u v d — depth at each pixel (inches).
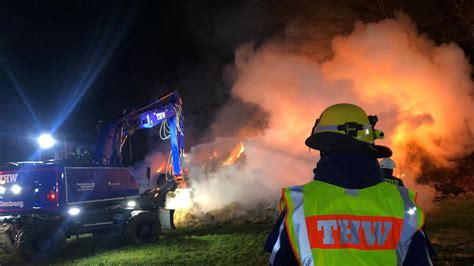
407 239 75.1
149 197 514.3
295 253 76.2
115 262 355.3
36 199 408.2
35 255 383.2
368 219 75.6
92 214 427.5
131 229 430.3
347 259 73.9
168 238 463.2
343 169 78.6
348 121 83.2
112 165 449.4
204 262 339.6
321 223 76.1
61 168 408.8
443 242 368.8
